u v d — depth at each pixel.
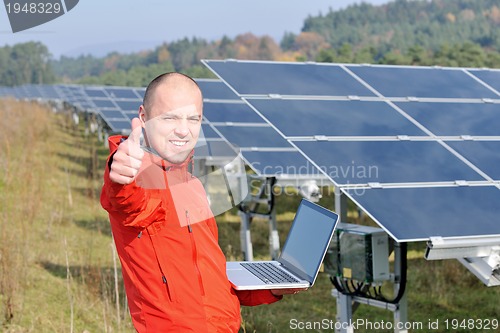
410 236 4.83
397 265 5.73
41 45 163.50
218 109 12.12
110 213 3.17
